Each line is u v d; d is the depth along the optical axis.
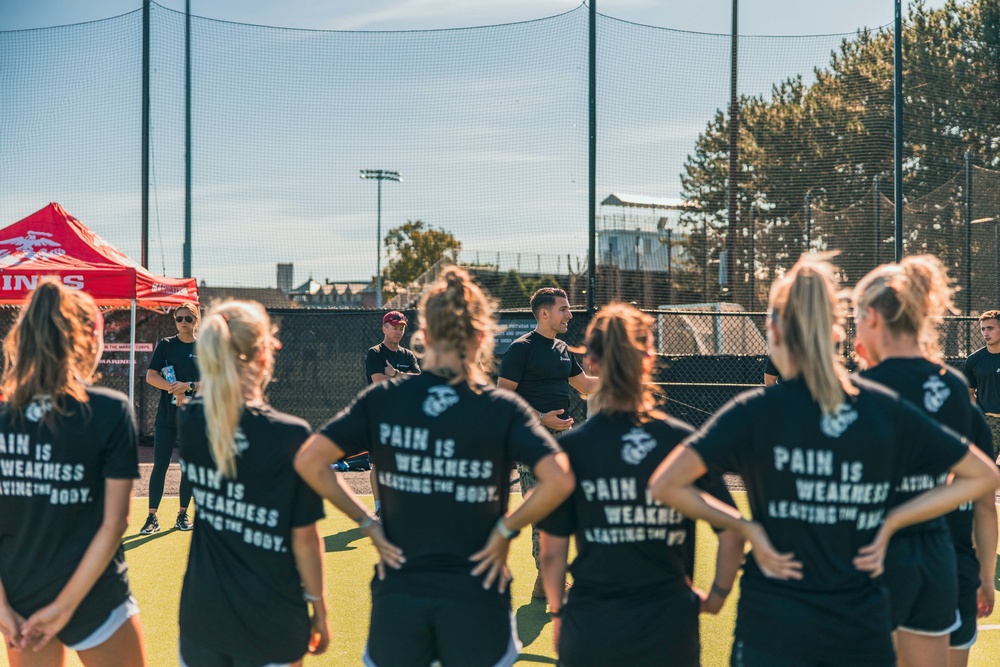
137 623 2.56
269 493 2.32
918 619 2.46
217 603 2.34
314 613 2.51
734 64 10.94
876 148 14.53
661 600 2.29
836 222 15.48
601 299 14.01
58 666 2.51
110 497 2.39
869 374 2.53
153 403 10.93
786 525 2.03
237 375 2.34
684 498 2.08
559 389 4.85
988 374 6.79
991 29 18.91
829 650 1.98
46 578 2.38
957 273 16.31
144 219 10.59
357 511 2.39
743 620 2.09
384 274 14.41
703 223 15.00
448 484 2.30
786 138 14.77
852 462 2.00
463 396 2.33
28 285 7.69
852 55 13.80
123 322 10.91
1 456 2.39
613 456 2.30
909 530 2.46
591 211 9.84
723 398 9.54
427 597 2.28
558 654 2.39
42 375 2.39
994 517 2.69
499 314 10.21
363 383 10.38
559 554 2.44
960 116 17.88
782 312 2.10
